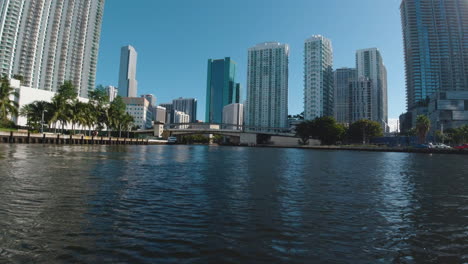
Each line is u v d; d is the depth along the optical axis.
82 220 7.72
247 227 7.55
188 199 10.80
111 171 18.64
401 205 10.61
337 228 7.67
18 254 5.48
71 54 149.75
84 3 155.12
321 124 126.56
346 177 19.11
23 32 133.50
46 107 77.88
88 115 86.94
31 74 135.38
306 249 6.15
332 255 5.87
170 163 27.06
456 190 14.23
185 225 7.58
